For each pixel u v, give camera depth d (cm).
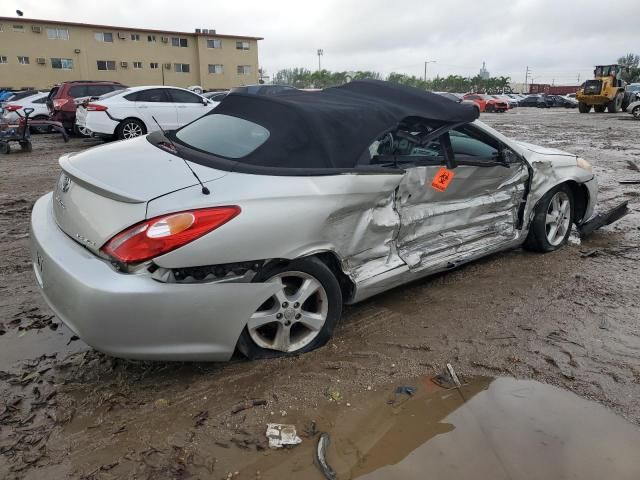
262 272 283
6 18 4456
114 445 242
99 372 300
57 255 269
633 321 361
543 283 425
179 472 227
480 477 225
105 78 4944
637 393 282
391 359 314
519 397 279
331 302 315
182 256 253
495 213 433
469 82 8894
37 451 238
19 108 1745
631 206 679
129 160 304
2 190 791
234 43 5466
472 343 333
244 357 311
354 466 231
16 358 314
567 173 482
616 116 3020
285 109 326
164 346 262
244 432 252
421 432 253
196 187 270
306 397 278
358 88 408
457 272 449
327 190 299
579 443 246
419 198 364
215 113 372
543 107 5234
